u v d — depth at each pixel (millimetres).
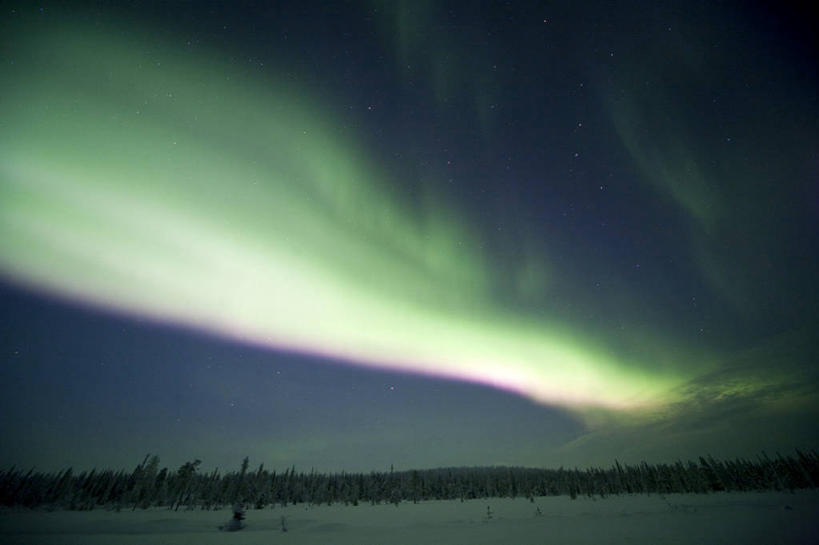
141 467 81750
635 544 16453
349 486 99062
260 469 98500
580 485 99500
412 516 41906
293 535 25000
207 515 47219
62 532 28734
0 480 68500
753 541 15953
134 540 23609
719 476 84750
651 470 100312
